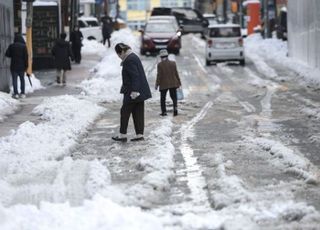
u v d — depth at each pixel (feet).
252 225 54.19
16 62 152.05
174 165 80.69
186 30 444.96
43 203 59.88
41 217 55.42
